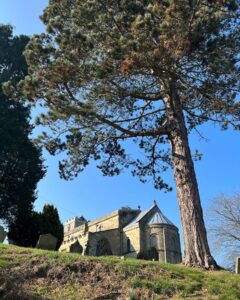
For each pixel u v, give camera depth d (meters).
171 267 13.06
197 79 17.61
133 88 19.09
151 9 15.50
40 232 31.92
